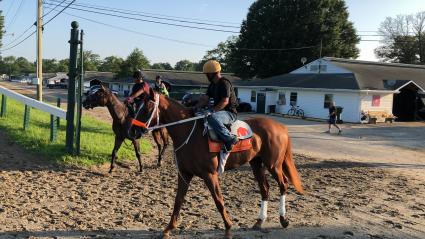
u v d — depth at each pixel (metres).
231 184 9.97
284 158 7.16
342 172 12.12
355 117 31.61
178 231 6.59
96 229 6.52
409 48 75.69
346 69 37.00
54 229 6.45
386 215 7.93
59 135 13.49
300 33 50.91
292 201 8.67
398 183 10.88
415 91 34.94
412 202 8.97
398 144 19.84
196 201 8.38
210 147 6.04
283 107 37.84
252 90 41.28
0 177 9.17
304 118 33.66
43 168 10.22
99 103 10.22
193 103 7.42
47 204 7.67
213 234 6.51
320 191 9.63
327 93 33.53
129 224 6.85
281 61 50.91
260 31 52.47
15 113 17.80
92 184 9.28
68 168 10.45
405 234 6.89
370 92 31.44
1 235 6.07
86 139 13.31
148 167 11.45
